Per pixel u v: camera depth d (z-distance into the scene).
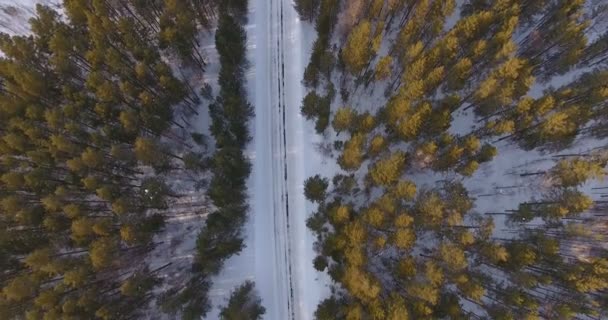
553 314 26.34
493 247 25.67
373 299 25.56
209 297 30.89
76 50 29.22
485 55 28.89
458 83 28.72
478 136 29.95
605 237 28.58
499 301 27.44
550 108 26.94
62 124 27.28
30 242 26.20
